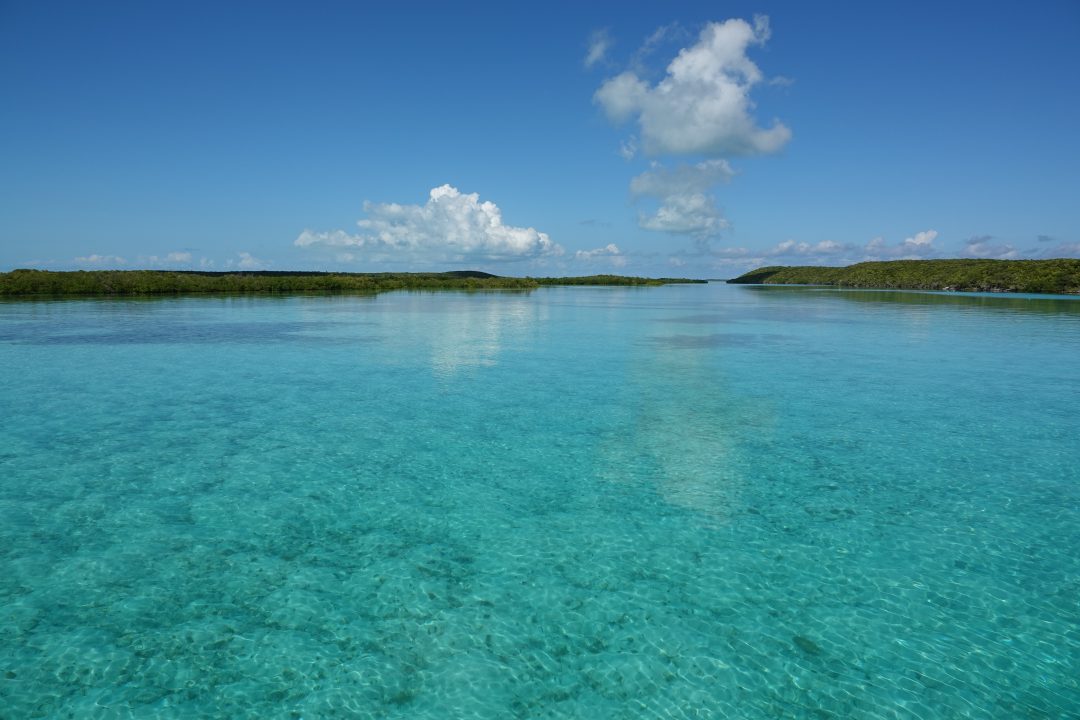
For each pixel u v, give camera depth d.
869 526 8.87
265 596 6.99
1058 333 32.69
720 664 5.93
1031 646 6.15
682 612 6.77
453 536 8.54
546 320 41.12
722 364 22.66
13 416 14.51
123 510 9.20
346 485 10.35
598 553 8.09
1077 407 15.87
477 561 7.87
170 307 47.47
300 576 7.42
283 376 19.70
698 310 53.19
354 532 8.62
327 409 15.46
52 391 17.20
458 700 5.44
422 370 21.00
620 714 5.28
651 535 8.61
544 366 22.03
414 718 5.22
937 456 11.95
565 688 5.60
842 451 12.25
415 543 8.33
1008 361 23.17
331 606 6.82
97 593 6.96
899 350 26.41
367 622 6.54
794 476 10.84
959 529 8.75
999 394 17.42
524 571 7.62
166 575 7.38
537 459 11.74
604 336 31.61
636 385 18.69
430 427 13.90
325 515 9.16
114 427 13.66
